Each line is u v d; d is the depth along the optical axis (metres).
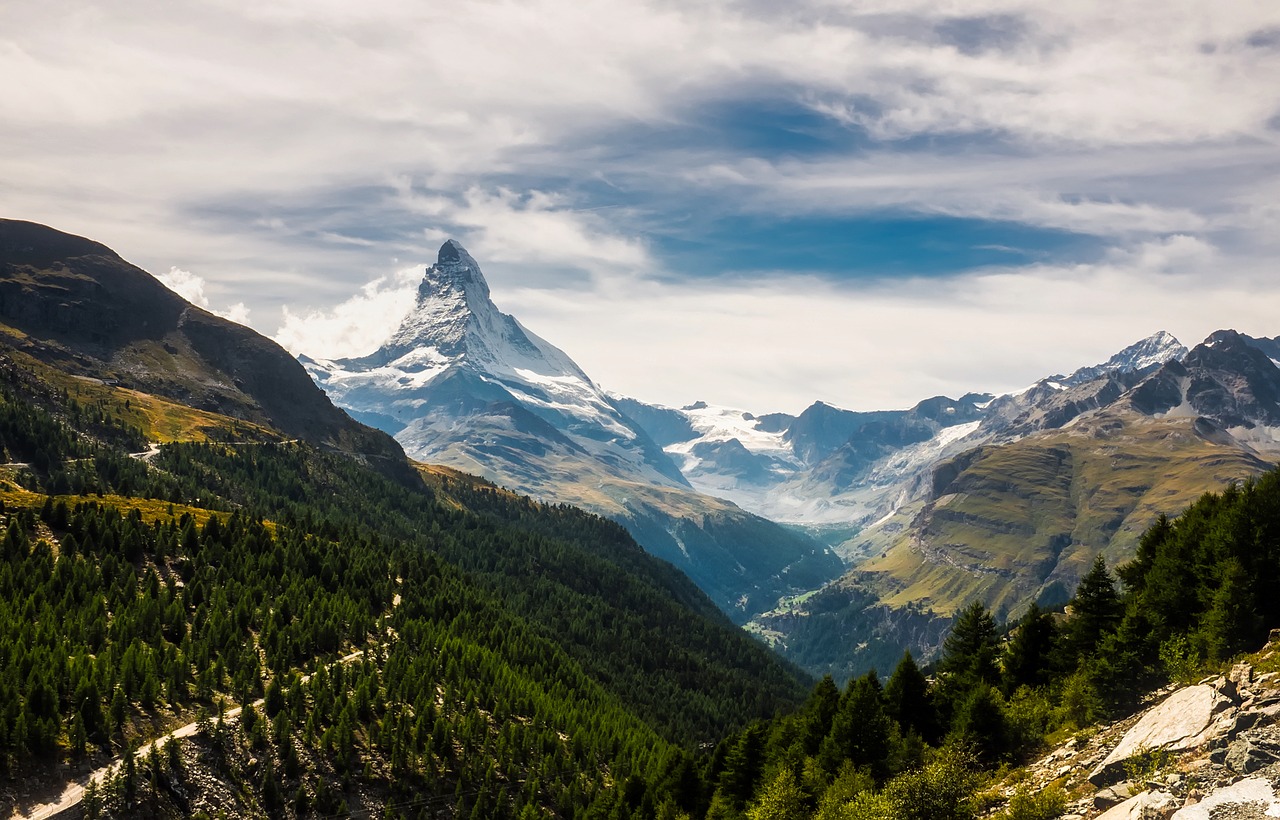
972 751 95.44
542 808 185.12
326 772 172.38
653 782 168.38
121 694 166.88
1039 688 116.94
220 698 182.38
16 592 196.25
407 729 189.38
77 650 180.25
